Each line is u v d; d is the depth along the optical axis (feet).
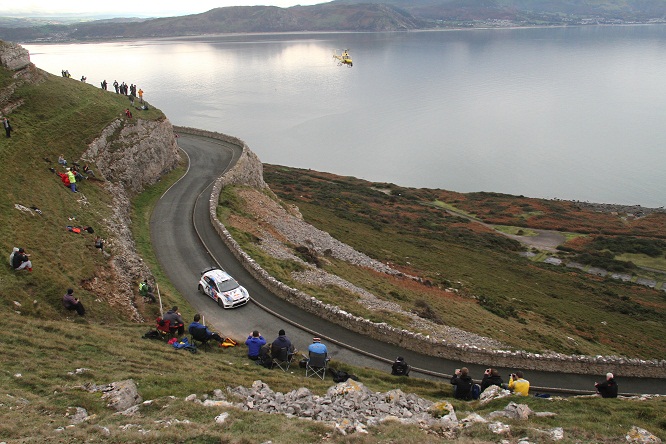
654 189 481.46
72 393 51.11
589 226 350.43
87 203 130.41
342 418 53.62
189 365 67.92
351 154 597.11
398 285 163.22
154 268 124.47
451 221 344.28
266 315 106.42
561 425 54.95
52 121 164.86
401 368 83.46
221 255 134.72
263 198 205.46
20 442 38.88
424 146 633.61
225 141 268.41
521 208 394.32
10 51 174.50
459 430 52.60
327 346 97.81
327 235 205.36
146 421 46.73
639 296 228.43
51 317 77.36
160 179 198.39
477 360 102.42
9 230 93.66
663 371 119.44
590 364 112.78
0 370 54.29
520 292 203.72
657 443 50.62
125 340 73.72
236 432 46.06
